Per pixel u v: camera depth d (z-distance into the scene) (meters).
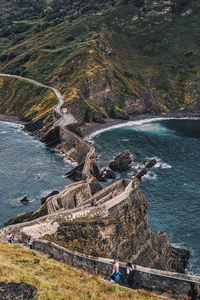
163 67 188.50
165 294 24.88
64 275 25.16
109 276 28.16
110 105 158.12
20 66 184.62
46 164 101.00
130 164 102.06
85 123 143.50
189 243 64.38
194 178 91.81
